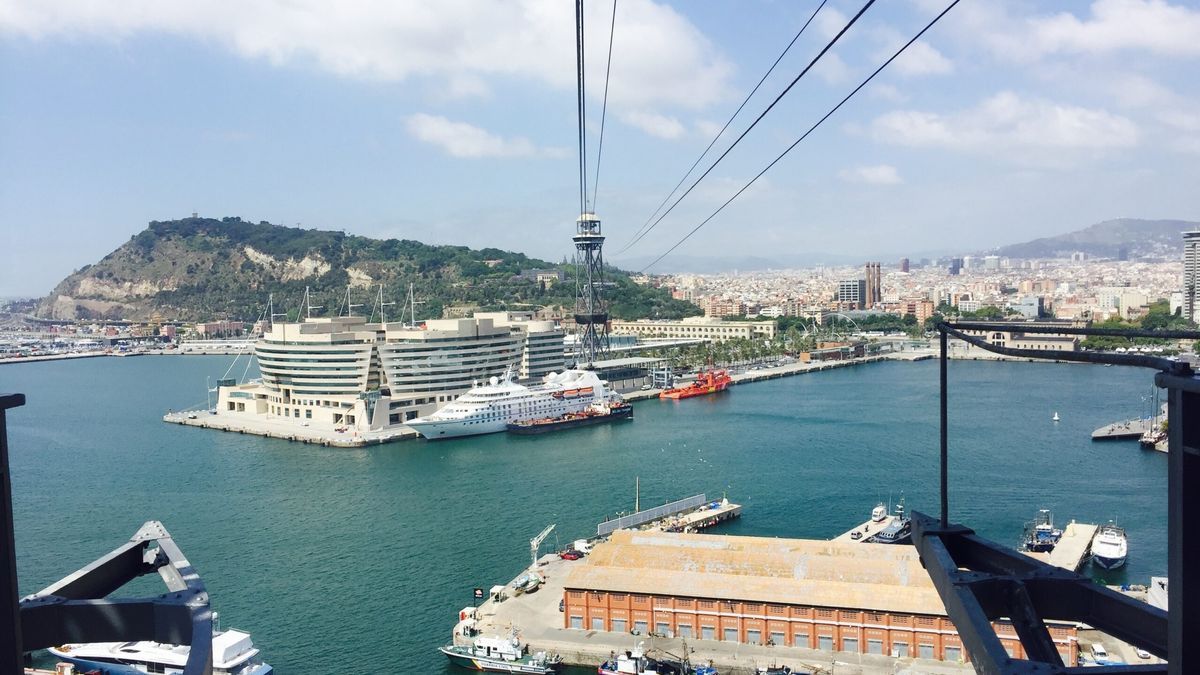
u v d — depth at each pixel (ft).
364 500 616.80
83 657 344.49
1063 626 318.65
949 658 332.80
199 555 495.41
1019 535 497.46
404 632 387.14
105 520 572.92
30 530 551.59
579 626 376.89
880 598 344.08
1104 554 444.14
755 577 367.04
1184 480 51.67
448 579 450.71
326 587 441.68
